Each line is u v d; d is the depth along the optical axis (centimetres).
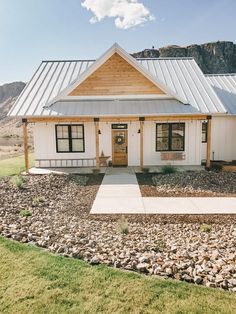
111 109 1530
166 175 1343
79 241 610
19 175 1357
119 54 1595
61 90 1694
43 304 407
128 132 1644
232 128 1730
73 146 1653
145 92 1620
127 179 1328
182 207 912
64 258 536
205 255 544
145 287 443
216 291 435
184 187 1156
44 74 1881
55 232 673
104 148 1659
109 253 555
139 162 1666
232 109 1691
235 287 443
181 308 397
